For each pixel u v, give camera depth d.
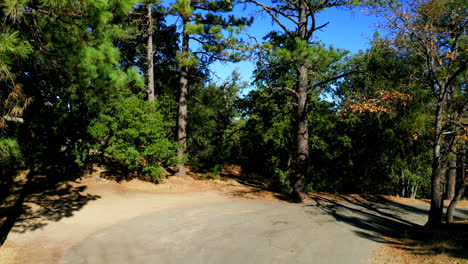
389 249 8.19
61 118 12.45
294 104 16.27
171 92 24.42
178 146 16.70
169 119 22.95
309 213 12.84
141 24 18.69
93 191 13.00
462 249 7.21
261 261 6.92
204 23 18.31
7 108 5.56
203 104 25.83
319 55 11.10
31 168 13.23
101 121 14.11
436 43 11.56
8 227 8.31
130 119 14.56
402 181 24.14
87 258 6.64
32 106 9.83
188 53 16.73
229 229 9.54
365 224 11.52
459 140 10.62
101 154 15.05
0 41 4.15
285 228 10.09
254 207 13.40
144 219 10.18
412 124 13.28
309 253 7.66
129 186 14.71
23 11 4.72
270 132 20.52
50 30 5.26
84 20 5.13
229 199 14.95
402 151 22.22
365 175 24.28
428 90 14.71
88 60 5.61
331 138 22.83
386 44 12.27
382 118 19.23
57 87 6.74
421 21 11.49
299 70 16.05
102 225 9.19
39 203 10.62
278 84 20.28
